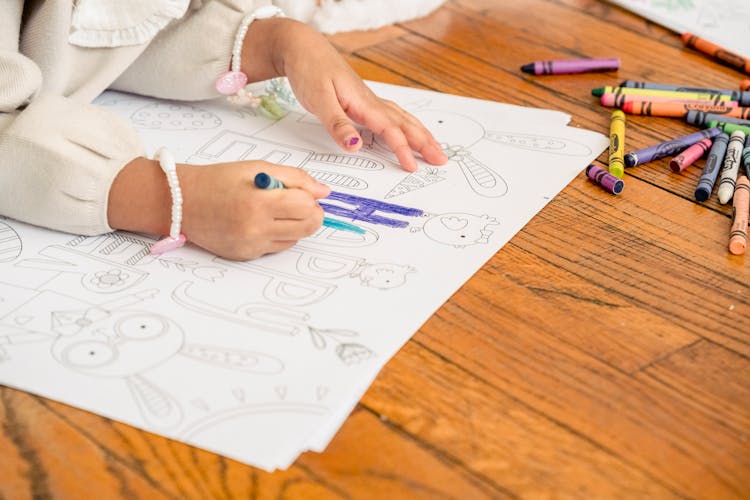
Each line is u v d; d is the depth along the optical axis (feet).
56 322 1.94
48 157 2.18
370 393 1.78
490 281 2.11
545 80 3.17
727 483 1.62
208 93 2.85
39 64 2.53
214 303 2.01
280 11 2.91
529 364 1.87
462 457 1.65
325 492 1.57
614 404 1.78
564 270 2.16
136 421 1.70
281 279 2.10
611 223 2.37
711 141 2.73
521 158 2.65
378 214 2.36
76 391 1.76
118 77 2.89
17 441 1.66
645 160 2.65
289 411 1.71
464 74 3.18
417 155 2.64
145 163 2.23
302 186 2.19
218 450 1.64
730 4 3.70
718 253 2.27
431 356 1.88
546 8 3.71
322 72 2.68
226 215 2.09
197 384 1.77
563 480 1.61
